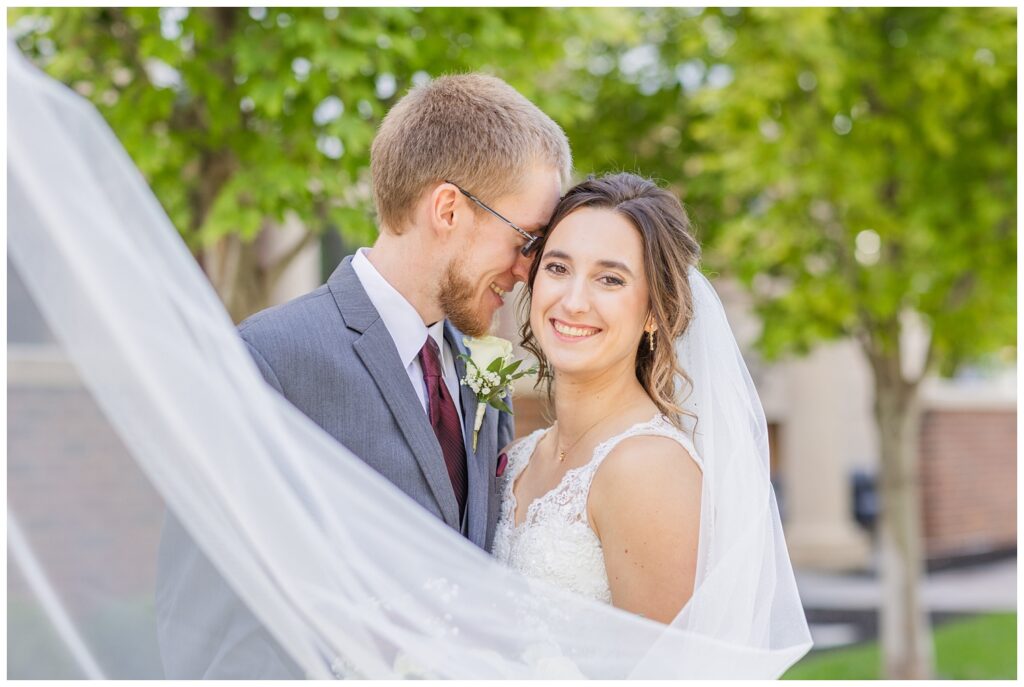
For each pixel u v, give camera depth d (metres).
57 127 1.42
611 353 2.14
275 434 1.64
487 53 4.26
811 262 6.16
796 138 5.54
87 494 1.47
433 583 1.83
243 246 4.24
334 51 3.84
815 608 9.35
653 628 1.93
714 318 2.20
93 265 1.44
